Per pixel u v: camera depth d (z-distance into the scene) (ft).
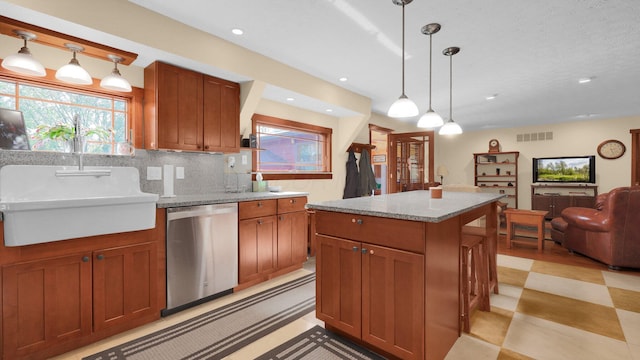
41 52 7.13
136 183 7.89
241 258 8.91
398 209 5.69
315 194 14.93
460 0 6.93
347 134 15.93
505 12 7.46
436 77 12.39
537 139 24.39
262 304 8.05
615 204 10.72
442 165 27.81
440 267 5.44
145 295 6.88
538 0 6.94
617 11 7.39
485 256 7.72
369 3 7.07
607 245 10.98
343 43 9.20
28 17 5.95
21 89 7.11
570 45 9.39
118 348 6.01
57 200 5.46
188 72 8.82
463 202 7.04
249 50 9.62
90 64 7.84
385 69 11.38
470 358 5.66
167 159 9.16
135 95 8.59
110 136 8.41
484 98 15.76
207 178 10.24
